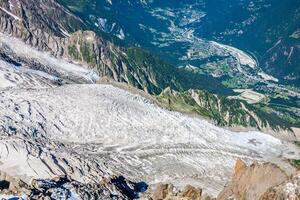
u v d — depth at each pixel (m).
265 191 93.00
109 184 119.00
